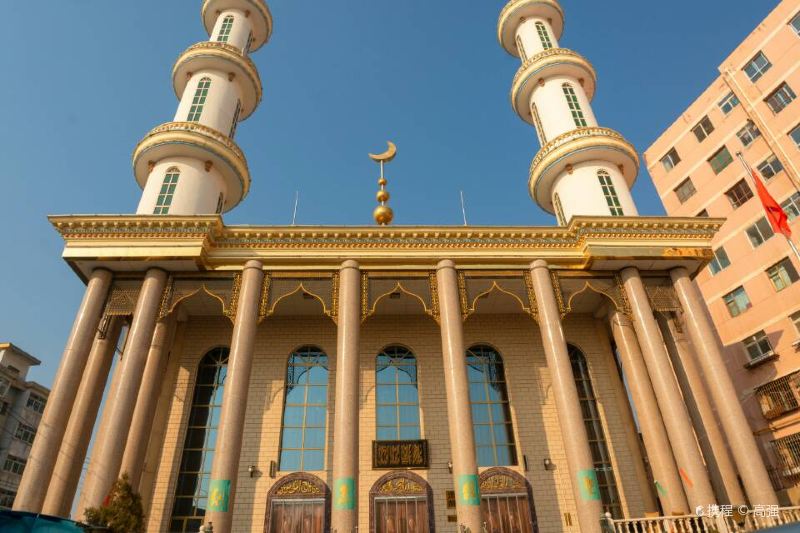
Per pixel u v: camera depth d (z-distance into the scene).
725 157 36.84
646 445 22.03
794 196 31.84
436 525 21.83
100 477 18.00
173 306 22.03
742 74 36.22
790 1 34.19
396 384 25.11
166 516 21.50
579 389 25.78
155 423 22.97
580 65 32.78
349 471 18.58
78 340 20.41
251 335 21.06
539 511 22.42
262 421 23.62
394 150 30.36
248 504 21.84
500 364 26.27
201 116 29.30
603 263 23.45
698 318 22.69
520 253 23.78
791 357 29.52
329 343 25.83
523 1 36.88
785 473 27.81
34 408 49.19
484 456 23.81
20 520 14.34
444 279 22.77
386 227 23.33
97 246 22.06
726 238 35.16
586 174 28.31
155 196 25.70
